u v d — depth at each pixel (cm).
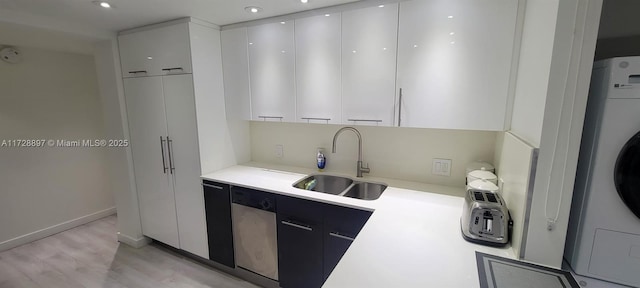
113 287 220
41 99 293
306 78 197
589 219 99
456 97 154
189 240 246
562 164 97
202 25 213
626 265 97
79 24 216
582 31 88
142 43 229
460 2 145
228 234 222
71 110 317
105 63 250
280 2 173
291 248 195
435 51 154
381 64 170
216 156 239
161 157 244
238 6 180
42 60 291
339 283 96
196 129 220
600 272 101
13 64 271
